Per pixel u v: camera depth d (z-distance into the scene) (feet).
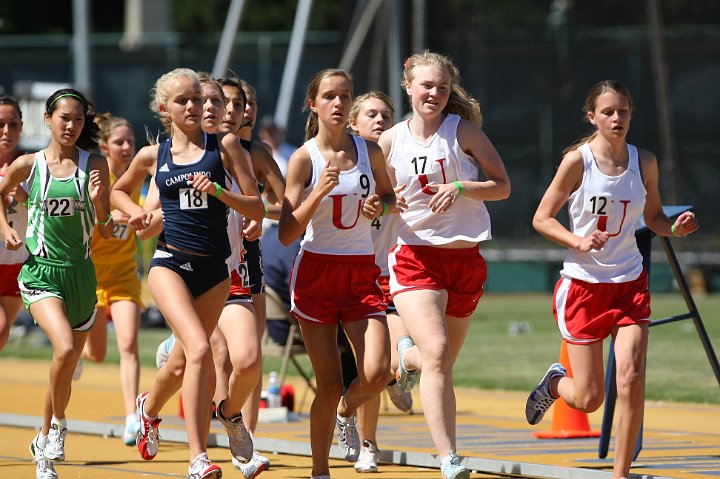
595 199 73.36
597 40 367.25
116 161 102.42
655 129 363.97
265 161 81.87
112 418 113.29
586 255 73.46
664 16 402.52
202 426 68.80
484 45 368.07
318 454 73.41
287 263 113.29
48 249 77.71
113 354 185.98
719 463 83.46
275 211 83.15
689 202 363.56
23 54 372.79
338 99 72.38
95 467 83.56
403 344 77.05
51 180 77.71
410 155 73.72
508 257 349.61
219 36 451.53
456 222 73.00
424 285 72.18
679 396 125.29
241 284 78.33
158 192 75.72
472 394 133.18
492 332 214.90
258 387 87.04
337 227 72.49
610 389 84.94
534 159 366.22
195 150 72.23
